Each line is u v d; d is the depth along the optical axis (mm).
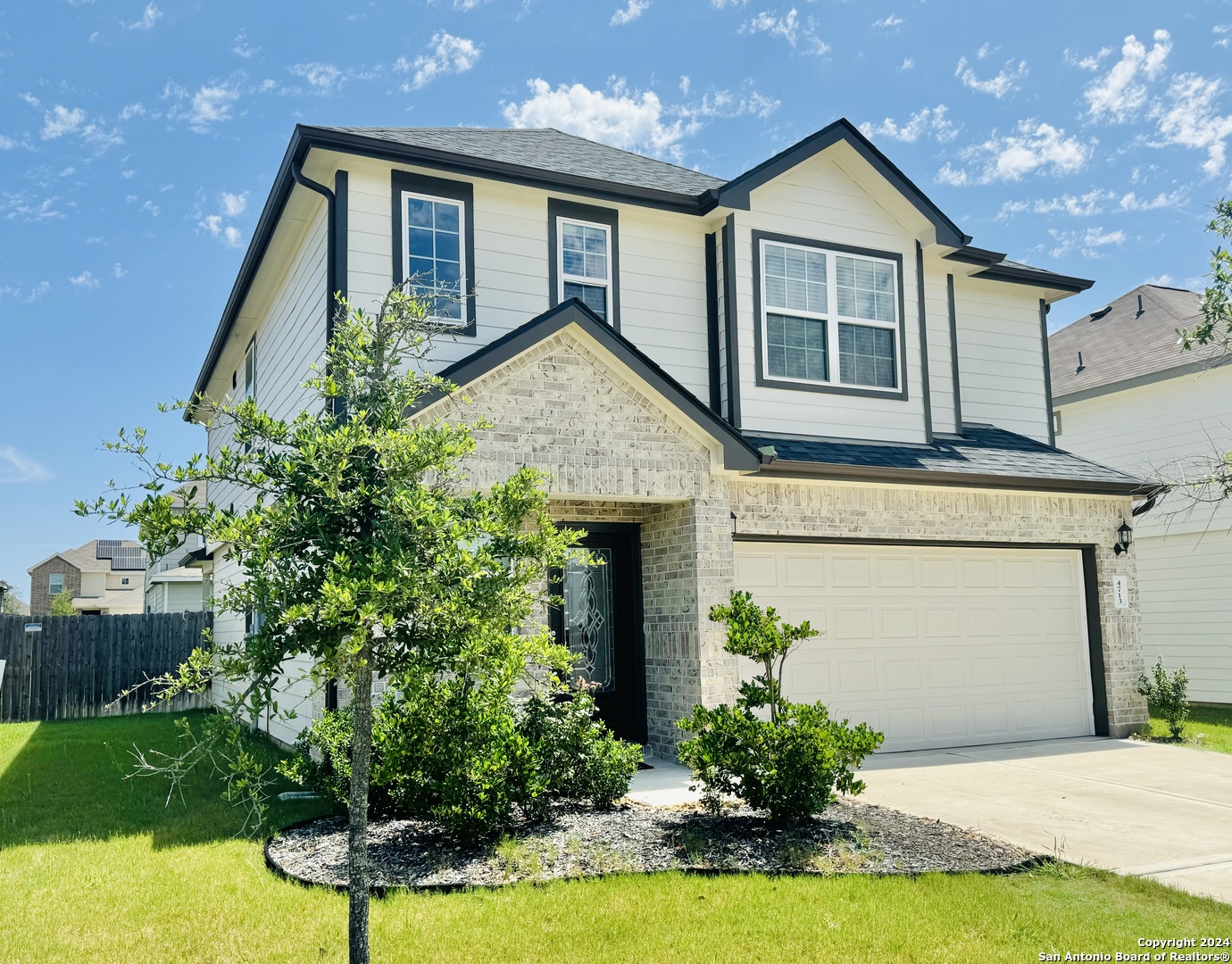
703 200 11375
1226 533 16578
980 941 4855
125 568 57562
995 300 14414
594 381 9453
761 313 11617
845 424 11992
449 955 4582
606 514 10727
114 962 4523
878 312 12422
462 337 10109
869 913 5207
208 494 19453
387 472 4367
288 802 8250
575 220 11023
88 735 14062
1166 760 10492
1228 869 6191
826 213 12242
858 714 11070
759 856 6230
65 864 6293
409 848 6418
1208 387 16859
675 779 9000
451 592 4148
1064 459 13180
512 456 8938
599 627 10625
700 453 10000
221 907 5289
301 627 4066
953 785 8992
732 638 7184
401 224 10000
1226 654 16531
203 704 18672
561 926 4965
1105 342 20297
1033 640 12328
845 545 11273
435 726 6668
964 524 11781
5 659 17172
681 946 4723
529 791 6691
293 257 11773
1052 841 6895
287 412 11797
